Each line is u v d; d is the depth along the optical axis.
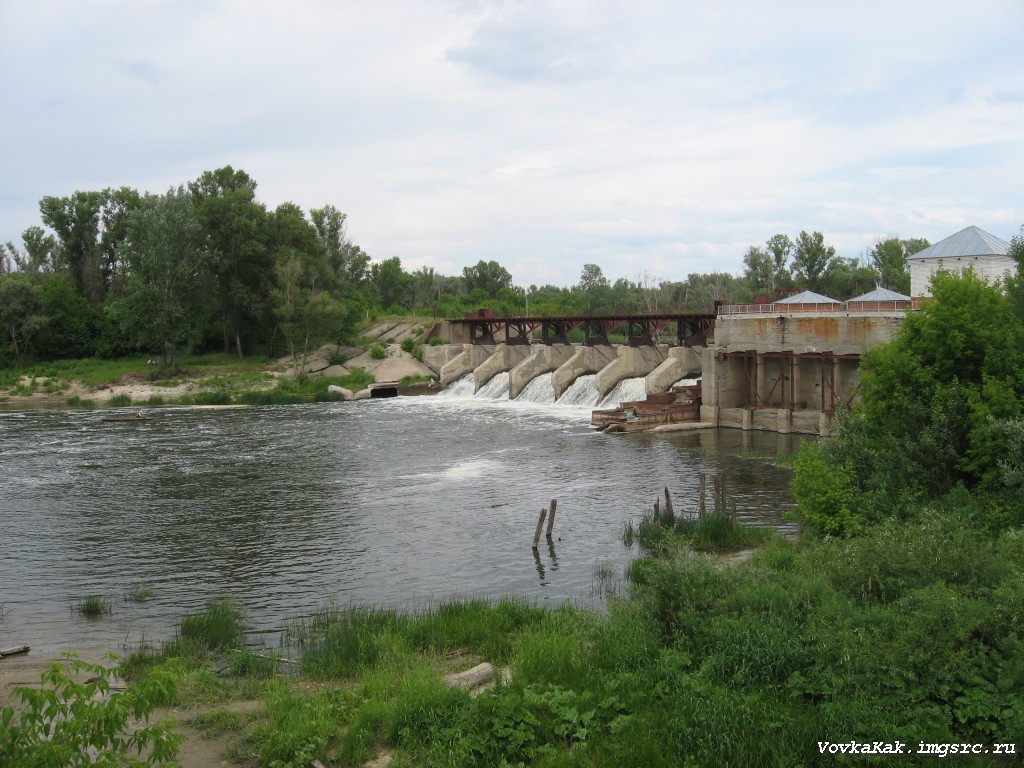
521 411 77.06
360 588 28.58
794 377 63.16
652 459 51.81
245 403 85.06
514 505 40.41
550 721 15.21
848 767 13.09
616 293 153.88
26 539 35.06
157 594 28.09
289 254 100.25
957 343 31.05
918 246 122.75
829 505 28.28
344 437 61.91
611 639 18.72
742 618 17.44
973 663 14.81
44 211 114.62
